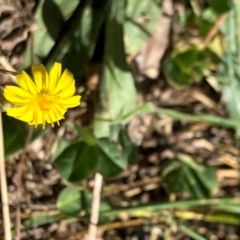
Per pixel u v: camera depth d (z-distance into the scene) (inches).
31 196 7.3
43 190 7.3
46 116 5.1
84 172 6.8
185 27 7.3
